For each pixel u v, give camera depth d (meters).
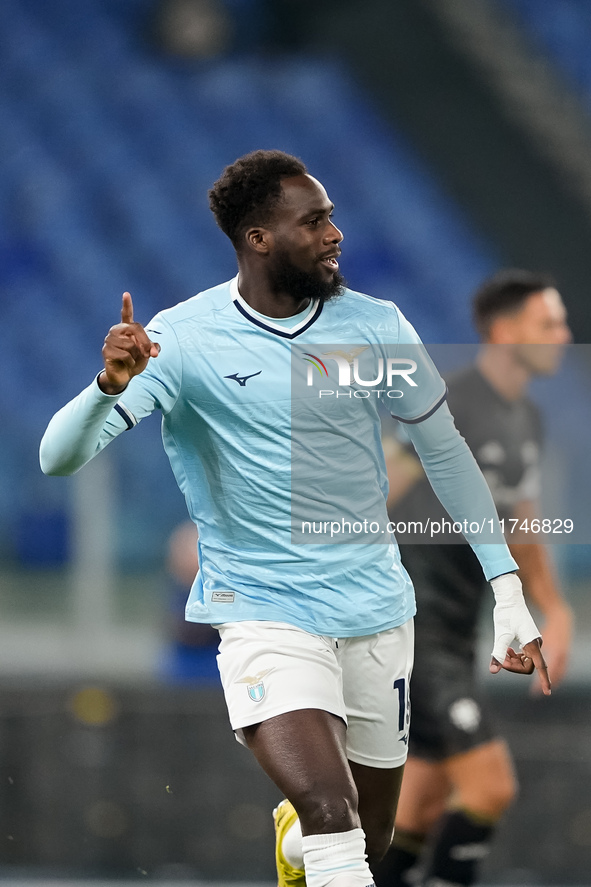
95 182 45.34
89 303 43.56
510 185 44.88
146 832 20.89
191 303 8.91
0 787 21.16
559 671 13.49
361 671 9.06
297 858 9.64
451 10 48.19
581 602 33.44
